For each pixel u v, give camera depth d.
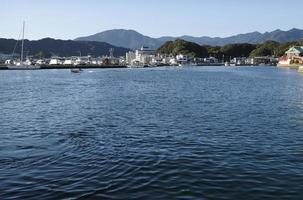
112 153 20.98
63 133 27.12
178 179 16.42
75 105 44.88
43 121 32.75
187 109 40.66
